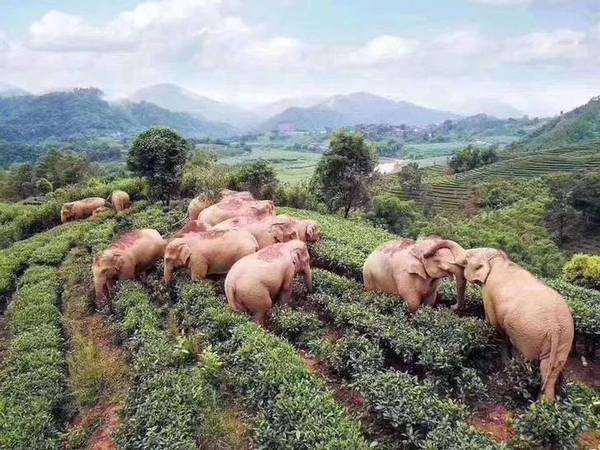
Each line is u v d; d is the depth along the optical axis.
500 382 8.94
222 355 10.21
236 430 8.58
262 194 32.16
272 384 8.66
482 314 11.80
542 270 35.38
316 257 16.48
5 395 10.50
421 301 11.87
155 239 15.99
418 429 7.68
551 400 7.98
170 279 14.27
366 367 9.39
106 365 11.45
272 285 11.75
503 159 95.12
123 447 8.23
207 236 14.05
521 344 8.51
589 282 15.98
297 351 10.74
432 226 42.19
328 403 8.02
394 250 12.26
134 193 32.81
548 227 49.47
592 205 47.31
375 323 10.73
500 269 9.45
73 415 10.22
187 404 8.84
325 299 12.58
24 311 14.51
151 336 11.36
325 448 6.92
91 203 29.55
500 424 8.27
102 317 14.16
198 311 12.13
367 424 8.29
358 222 31.55
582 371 9.95
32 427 9.32
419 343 9.68
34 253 20.59
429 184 76.81
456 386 9.02
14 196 56.50
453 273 10.98
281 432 7.73
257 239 15.39
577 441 7.55
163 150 27.89
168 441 7.82
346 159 32.16
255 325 10.87
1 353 13.02
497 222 52.03
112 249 15.04
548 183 61.69
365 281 13.11
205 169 32.03
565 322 8.13
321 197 34.44
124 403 9.62
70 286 16.92
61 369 11.48
